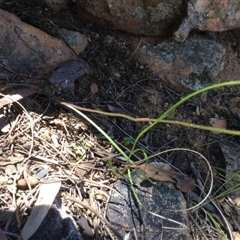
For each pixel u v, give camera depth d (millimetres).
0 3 447
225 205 405
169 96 460
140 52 465
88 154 385
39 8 453
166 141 427
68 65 420
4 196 334
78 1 452
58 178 355
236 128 469
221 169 422
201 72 465
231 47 500
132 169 388
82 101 420
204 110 468
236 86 494
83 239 337
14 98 386
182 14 442
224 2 443
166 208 374
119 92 441
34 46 422
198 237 374
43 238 321
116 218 358
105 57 455
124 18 449
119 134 413
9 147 364
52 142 380
